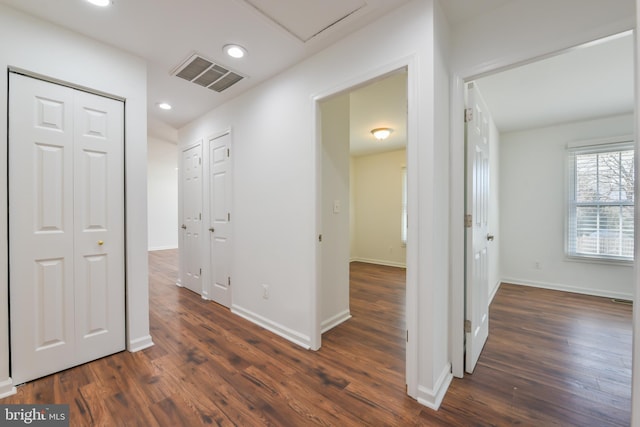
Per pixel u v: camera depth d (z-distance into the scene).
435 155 1.57
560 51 1.50
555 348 2.22
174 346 2.23
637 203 0.79
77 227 1.93
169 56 2.22
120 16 1.76
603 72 2.45
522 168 4.18
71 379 1.78
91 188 1.99
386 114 3.56
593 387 1.72
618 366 1.96
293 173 2.36
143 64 2.23
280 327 2.46
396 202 5.73
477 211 2.05
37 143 1.77
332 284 2.69
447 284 1.82
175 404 1.55
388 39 1.74
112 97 2.09
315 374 1.85
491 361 2.03
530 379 1.81
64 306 1.87
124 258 2.15
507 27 1.64
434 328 1.57
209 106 3.27
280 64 2.34
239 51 2.15
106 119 2.06
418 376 1.61
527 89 2.79
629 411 1.52
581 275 3.76
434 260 1.57
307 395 1.64
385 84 2.74
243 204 2.89
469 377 1.83
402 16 1.67
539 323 2.73
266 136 2.62
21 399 1.59
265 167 2.63
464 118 1.90
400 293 3.79
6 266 1.66
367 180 6.16
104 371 1.87
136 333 2.17
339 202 2.79
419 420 1.45
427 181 1.58
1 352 1.63
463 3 1.64
